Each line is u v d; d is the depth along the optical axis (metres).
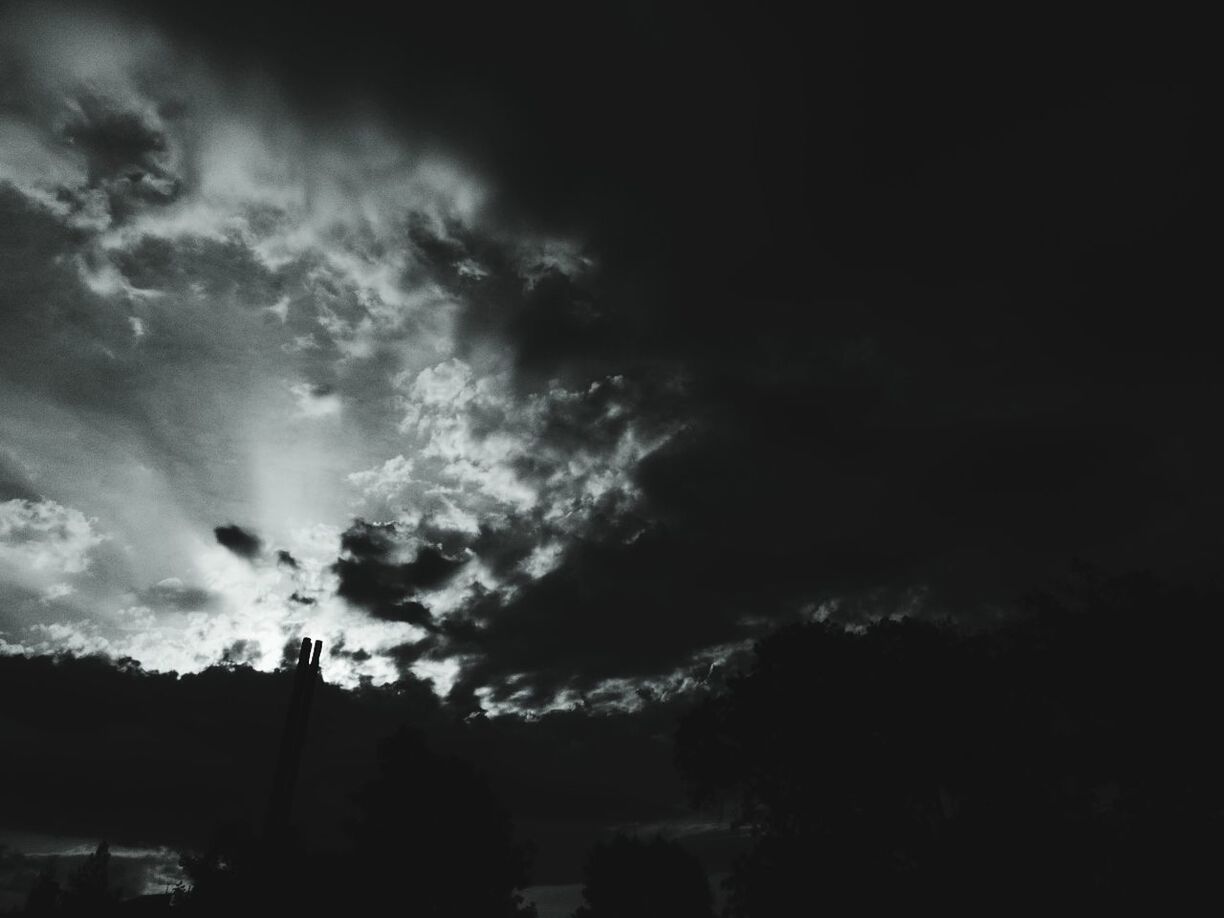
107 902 43.72
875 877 30.34
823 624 35.41
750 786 35.12
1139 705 26.08
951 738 30.53
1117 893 25.73
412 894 42.03
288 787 28.22
